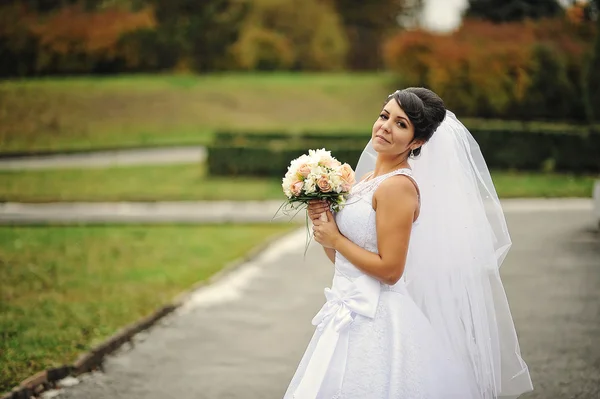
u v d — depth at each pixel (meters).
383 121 3.26
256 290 8.51
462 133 3.57
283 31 46.53
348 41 51.94
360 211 3.22
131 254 10.62
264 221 14.20
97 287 8.44
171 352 6.15
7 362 5.58
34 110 33.25
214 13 45.56
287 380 5.44
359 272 3.28
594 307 7.42
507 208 15.42
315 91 39.25
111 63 42.25
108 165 23.36
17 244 11.12
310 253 10.95
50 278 8.84
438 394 3.26
